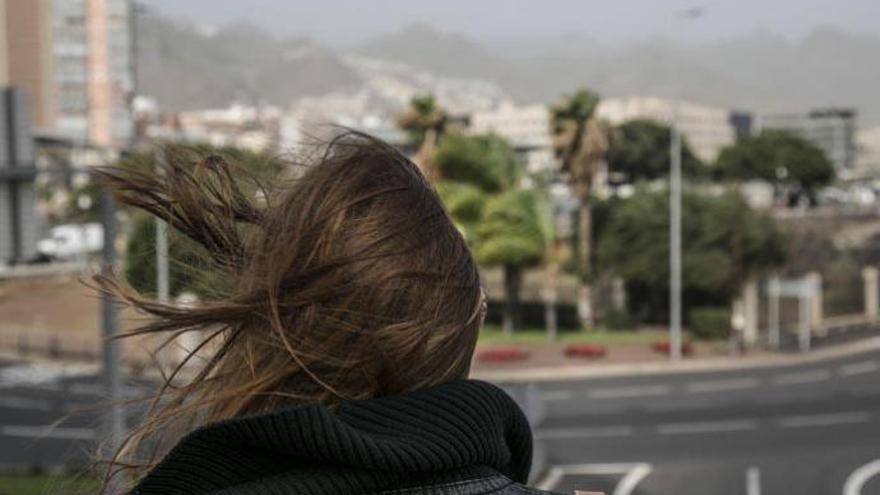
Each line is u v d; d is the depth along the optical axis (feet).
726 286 144.77
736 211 141.79
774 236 141.90
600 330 148.66
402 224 3.66
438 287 3.61
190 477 3.23
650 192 152.56
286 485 3.15
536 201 138.51
